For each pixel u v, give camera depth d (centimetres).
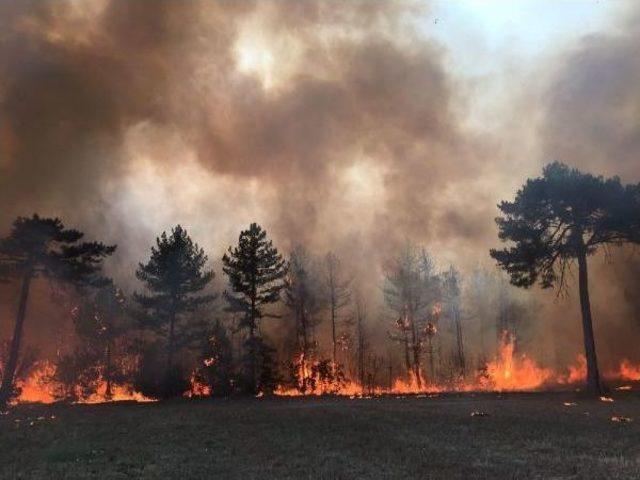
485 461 1180
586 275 3030
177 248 3897
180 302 3900
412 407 2345
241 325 4162
